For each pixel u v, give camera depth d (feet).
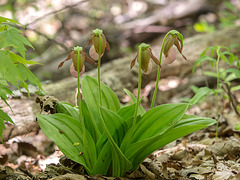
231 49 8.73
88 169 4.83
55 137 4.78
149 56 4.63
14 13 9.43
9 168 5.09
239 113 5.84
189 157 5.41
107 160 4.84
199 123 4.78
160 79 8.96
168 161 5.20
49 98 5.09
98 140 4.85
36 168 5.57
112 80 7.81
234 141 5.57
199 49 8.81
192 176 5.01
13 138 5.92
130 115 4.91
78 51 4.69
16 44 4.59
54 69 9.57
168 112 4.80
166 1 16.28
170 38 4.69
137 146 4.73
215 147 5.43
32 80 4.83
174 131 4.74
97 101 5.03
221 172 4.99
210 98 7.65
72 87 7.35
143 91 8.75
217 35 9.30
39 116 4.83
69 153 4.77
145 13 15.64
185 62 8.59
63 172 4.98
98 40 4.68
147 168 5.10
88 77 5.11
